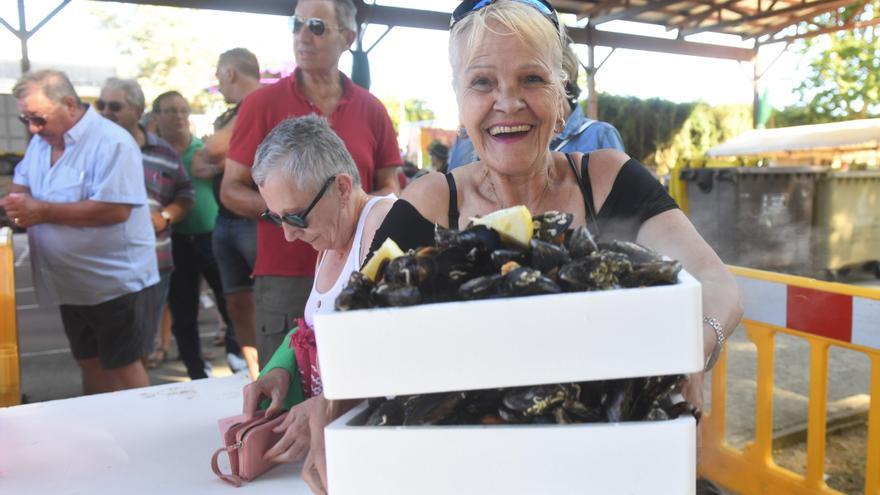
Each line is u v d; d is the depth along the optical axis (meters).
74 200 2.83
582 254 0.69
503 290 0.64
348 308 0.66
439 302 0.68
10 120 11.35
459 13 1.14
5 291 2.47
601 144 2.19
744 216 7.44
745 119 14.68
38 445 1.53
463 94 1.13
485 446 0.64
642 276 0.65
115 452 1.48
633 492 0.63
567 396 0.64
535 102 1.09
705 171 7.68
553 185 1.23
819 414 2.36
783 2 12.04
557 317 0.60
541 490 0.64
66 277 2.85
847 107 14.45
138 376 3.08
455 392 0.68
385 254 0.77
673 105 13.97
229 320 4.34
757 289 2.52
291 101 2.49
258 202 2.42
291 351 1.49
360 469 0.66
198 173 3.31
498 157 1.13
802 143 8.39
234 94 3.52
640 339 0.59
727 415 3.39
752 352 4.56
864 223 8.01
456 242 0.72
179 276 4.00
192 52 22.91
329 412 1.00
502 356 0.60
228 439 1.33
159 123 4.12
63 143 2.88
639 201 1.17
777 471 2.52
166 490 1.29
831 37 14.41
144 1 6.49
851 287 2.19
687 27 12.49
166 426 1.63
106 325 2.94
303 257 2.44
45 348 5.29
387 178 2.77
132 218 2.95
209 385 1.94
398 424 0.69
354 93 2.64
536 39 1.06
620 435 0.62
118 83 3.55
